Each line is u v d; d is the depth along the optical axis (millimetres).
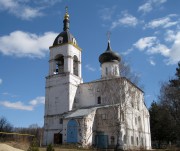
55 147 39000
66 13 60000
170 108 55781
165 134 64812
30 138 33312
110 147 43594
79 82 55250
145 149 48219
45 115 52188
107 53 57312
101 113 46625
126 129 45156
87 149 39125
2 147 24000
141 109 55156
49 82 54250
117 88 46344
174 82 57219
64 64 53906
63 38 56188
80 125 43625
